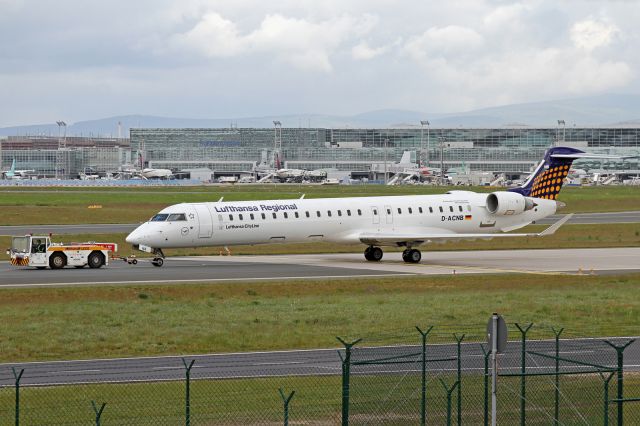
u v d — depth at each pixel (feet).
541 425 219.61
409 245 581.12
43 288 435.53
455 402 236.63
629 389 251.80
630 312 379.96
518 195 618.03
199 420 224.33
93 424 220.84
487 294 433.48
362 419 223.71
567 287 463.01
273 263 565.94
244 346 312.50
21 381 262.67
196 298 419.54
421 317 364.17
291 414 228.22
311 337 325.62
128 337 325.42
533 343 318.65
